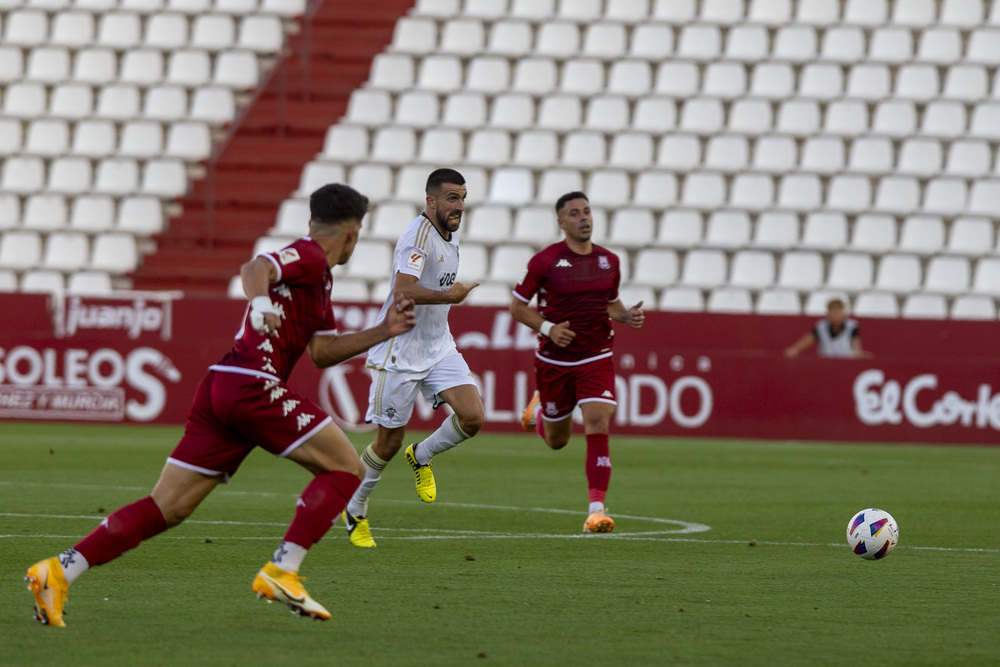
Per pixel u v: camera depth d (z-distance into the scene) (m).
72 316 64.69
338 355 18.58
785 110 81.81
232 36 89.12
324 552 25.88
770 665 16.06
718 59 85.38
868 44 87.88
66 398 63.31
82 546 17.70
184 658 16.06
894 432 60.41
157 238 76.44
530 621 18.77
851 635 18.03
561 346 30.69
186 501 18.09
